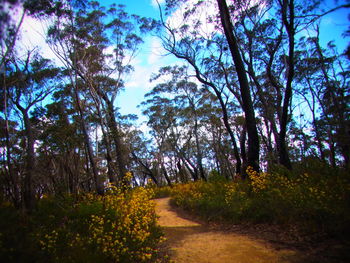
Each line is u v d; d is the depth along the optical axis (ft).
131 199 23.66
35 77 45.73
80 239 16.16
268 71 45.93
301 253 14.07
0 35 15.19
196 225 26.61
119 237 16.20
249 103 33.47
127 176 28.09
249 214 22.79
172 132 102.17
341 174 21.86
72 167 63.21
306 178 23.25
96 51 56.08
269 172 31.60
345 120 44.01
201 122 100.27
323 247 14.11
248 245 16.85
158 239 18.86
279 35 43.83
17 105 39.93
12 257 11.68
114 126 65.57
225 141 106.73
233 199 26.94
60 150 56.59
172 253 17.06
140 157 113.19
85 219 20.85
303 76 68.74
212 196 32.81
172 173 140.15
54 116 58.95
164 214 35.94
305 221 17.43
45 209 26.86
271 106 65.51
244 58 49.08
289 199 20.44
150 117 101.96
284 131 33.96
